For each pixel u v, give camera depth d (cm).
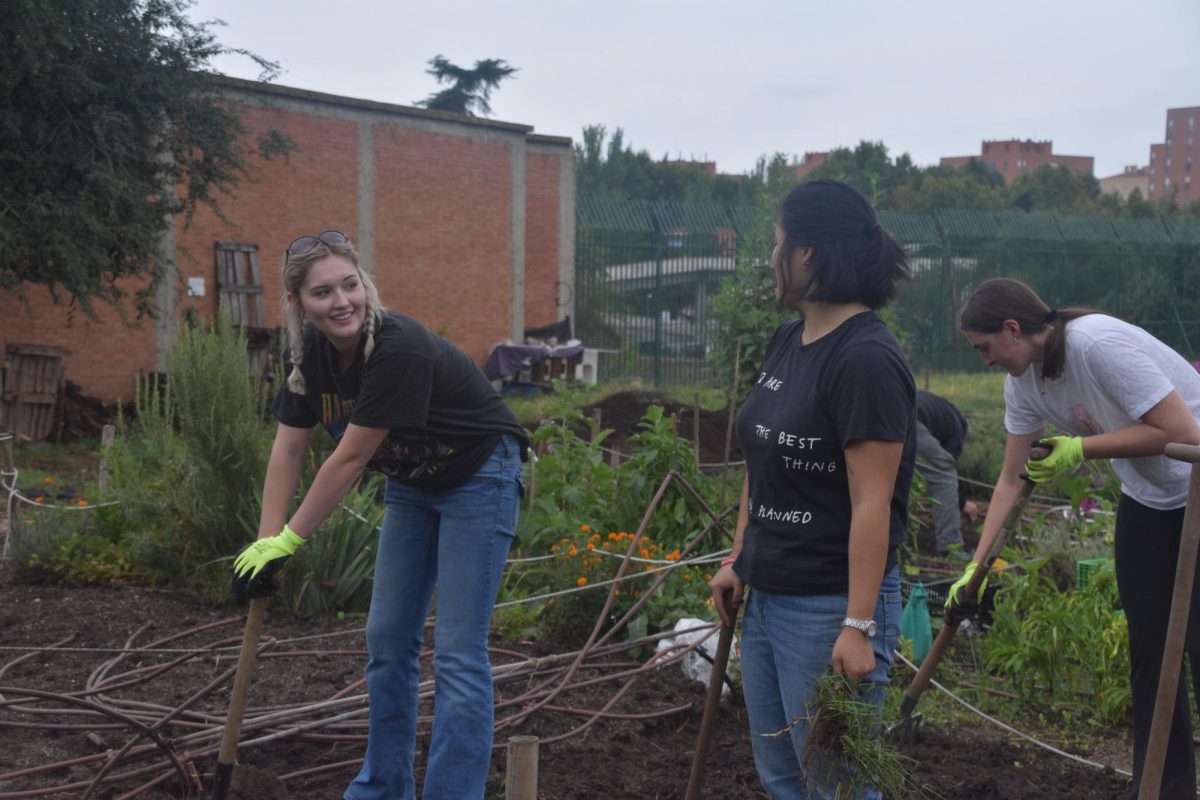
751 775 427
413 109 2055
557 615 597
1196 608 358
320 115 1938
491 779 413
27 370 1488
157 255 1451
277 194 1891
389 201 2041
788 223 285
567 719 477
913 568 744
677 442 700
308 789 404
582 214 2381
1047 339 367
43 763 414
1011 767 457
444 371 341
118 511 747
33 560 691
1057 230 2856
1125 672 512
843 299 282
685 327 2409
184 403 666
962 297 2712
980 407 1994
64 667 537
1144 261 2936
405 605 365
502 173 2197
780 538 289
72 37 1305
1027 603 583
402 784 371
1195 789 374
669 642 548
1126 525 375
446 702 348
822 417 278
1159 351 365
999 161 10788
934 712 516
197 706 472
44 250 1281
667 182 5688
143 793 390
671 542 689
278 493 359
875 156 5716
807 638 287
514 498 363
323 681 513
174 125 1463
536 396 2095
